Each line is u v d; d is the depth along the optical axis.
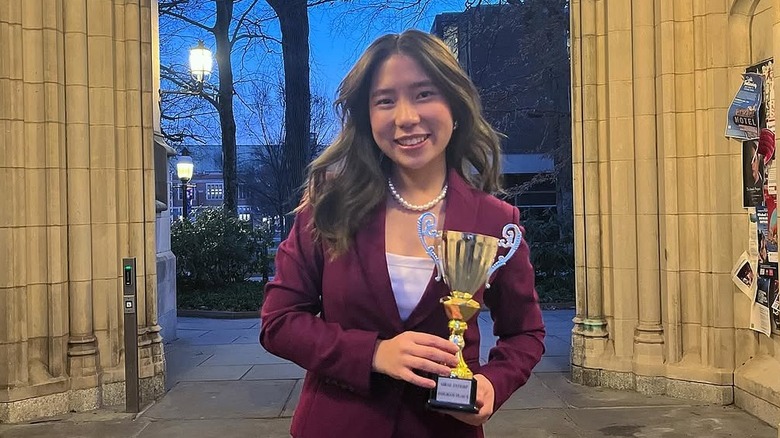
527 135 20.84
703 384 5.48
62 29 5.49
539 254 15.20
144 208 5.96
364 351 1.58
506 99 16.58
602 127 6.16
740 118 5.27
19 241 5.27
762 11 5.15
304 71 18.59
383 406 1.65
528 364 1.80
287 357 1.67
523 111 16.45
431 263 1.69
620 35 6.00
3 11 5.21
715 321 5.50
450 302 1.61
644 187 5.89
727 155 5.44
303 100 18.52
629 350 6.00
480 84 16.77
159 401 5.82
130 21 5.86
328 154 1.79
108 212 5.72
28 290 5.36
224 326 10.79
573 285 14.19
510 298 1.85
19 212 5.27
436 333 1.68
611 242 6.12
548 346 8.20
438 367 1.54
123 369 5.71
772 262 5.01
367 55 1.76
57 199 5.43
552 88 16.27
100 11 5.66
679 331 5.71
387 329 1.66
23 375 5.27
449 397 1.56
